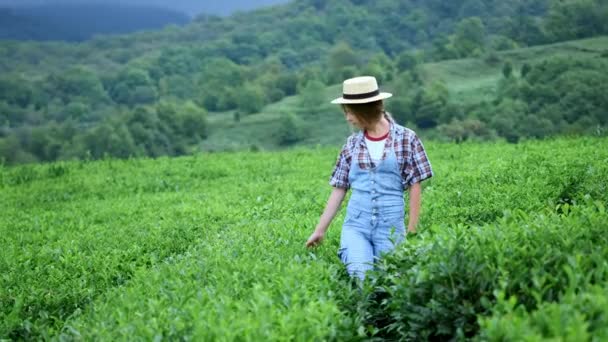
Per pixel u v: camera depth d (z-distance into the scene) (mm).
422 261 5633
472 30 168625
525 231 5738
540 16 184000
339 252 6988
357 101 6637
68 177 19391
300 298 5430
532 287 4945
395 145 6777
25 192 17516
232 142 141625
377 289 6109
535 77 90438
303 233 8984
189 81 199000
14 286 8258
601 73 80125
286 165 18438
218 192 15000
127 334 5156
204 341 4750
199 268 6961
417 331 5418
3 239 11812
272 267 6590
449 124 104500
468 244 5672
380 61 165750
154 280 6812
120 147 118625
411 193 6859
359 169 6863
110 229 11773
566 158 12672
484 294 5121
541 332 4133
